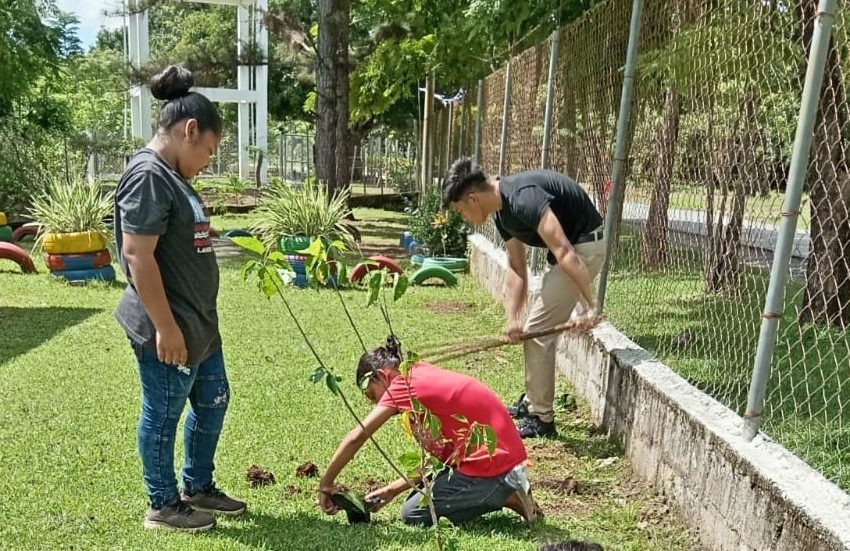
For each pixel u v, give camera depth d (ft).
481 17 34.83
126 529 11.69
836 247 18.66
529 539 11.93
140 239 10.75
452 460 11.78
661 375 14.64
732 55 13.87
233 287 32.24
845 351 18.86
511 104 32.48
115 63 58.95
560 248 14.66
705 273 16.48
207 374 12.08
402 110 96.27
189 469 12.26
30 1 60.49
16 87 57.21
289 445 15.26
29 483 13.17
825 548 9.05
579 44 22.41
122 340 23.20
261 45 62.39
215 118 11.55
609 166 19.75
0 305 28.17
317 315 27.32
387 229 60.80
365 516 12.21
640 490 13.99
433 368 12.23
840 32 12.41
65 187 35.99
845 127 13.96
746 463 10.78
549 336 16.33
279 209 34.01
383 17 58.44
